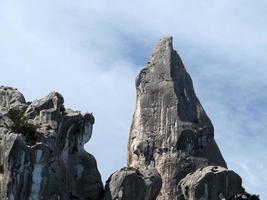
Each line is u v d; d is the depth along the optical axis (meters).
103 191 156.88
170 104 198.62
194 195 155.25
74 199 152.62
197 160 192.00
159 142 195.00
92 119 158.00
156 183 157.75
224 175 156.88
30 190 140.62
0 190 139.50
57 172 148.25
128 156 199.12
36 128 147.88
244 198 160.50
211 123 198.62
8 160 140.12
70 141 154.00
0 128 145.38
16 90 160.00
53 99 153.12
